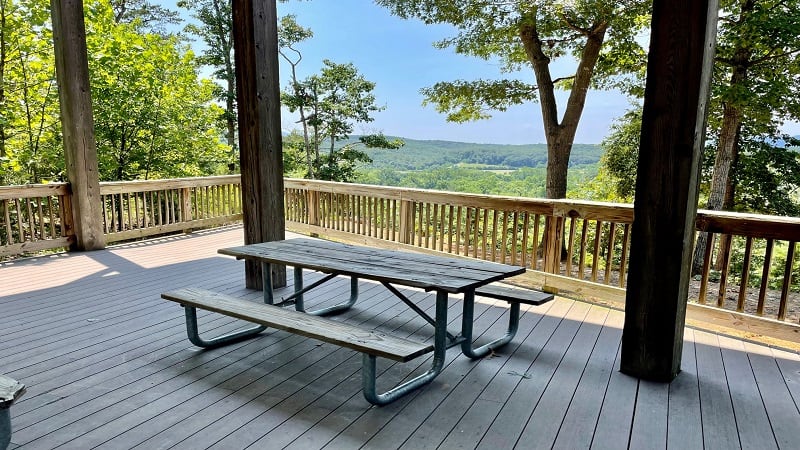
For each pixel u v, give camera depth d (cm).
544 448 187
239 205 727
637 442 193
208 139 1212
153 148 1059
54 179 949
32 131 945
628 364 253
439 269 255
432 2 870
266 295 323
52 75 902
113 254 535
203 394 227
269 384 237
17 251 496
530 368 260
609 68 891
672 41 215
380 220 571
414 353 192
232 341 289
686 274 240
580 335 311
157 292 395
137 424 200
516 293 288
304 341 293
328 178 1783
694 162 224
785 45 730
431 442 190
